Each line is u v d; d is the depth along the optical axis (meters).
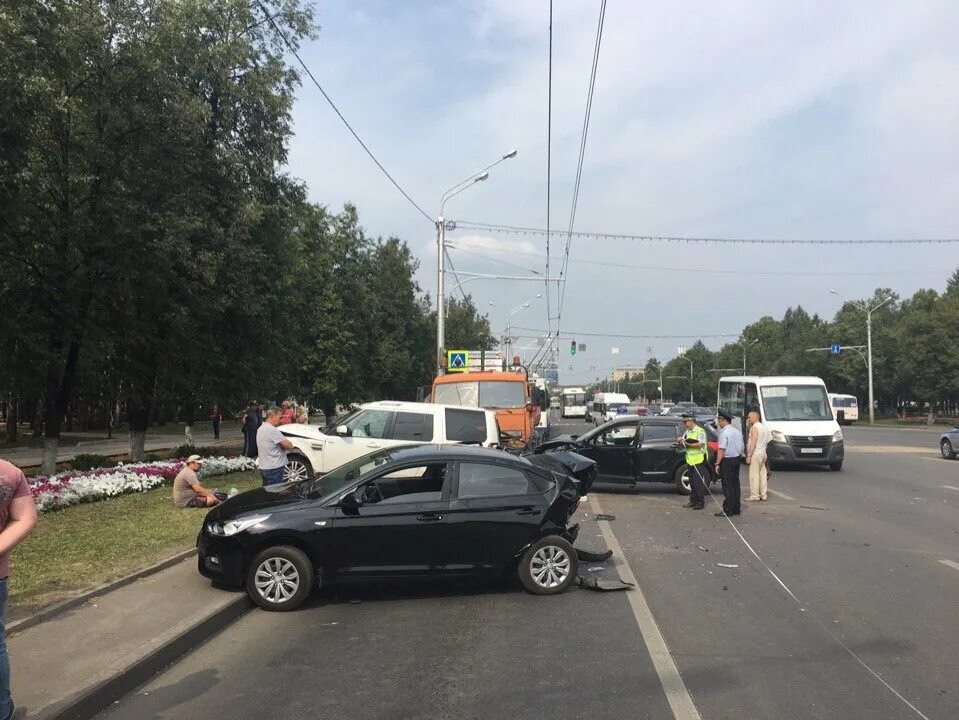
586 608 7.13
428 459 7.67
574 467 10.11
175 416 63.75
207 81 18.06
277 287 20.48
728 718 4.59
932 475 19.02
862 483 17.34
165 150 15.43
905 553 9.58
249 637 6.28
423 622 6.68
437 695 4.95
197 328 18.83
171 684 5.20
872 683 5.16
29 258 14.12
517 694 4.96
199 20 17.38
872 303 82.44
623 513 13.04
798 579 8.23
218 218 18.00
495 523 7.52
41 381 17.00
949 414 78.31
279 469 11.02
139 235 14.71
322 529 7.16
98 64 14.47
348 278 39.62
